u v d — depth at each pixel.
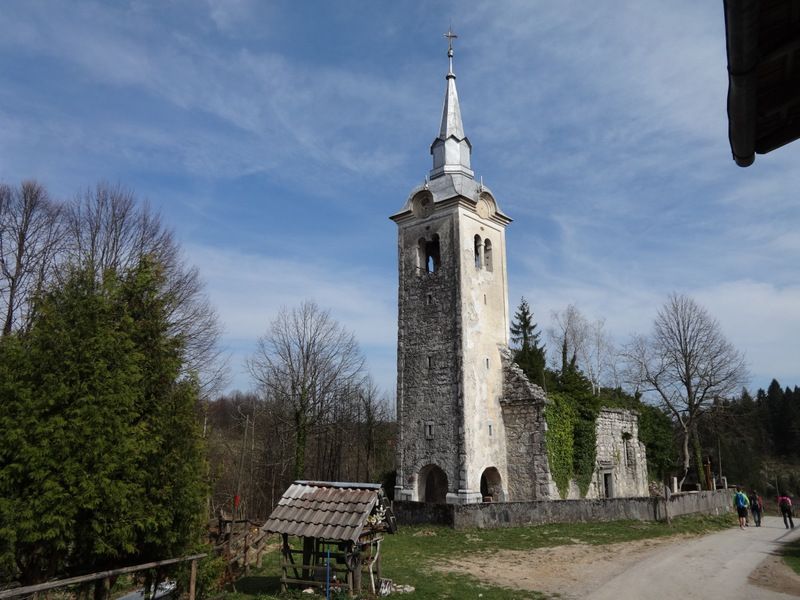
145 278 14.09
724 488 42.50
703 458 63.50
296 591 15.70
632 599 15.55
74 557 12.55
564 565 20.23
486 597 15.79
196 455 14.01
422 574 18.62
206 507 14.67
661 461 47.66
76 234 31.59
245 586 16.91
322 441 56.81
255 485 50.81
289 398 45.41
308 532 15.18
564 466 35.62
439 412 34.88
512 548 23.59
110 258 31.34
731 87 5.80
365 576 17.62
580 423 37.41
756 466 69.31
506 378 36.75
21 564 11.75
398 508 29.92
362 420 59.94
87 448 11.62
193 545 14.06
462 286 35.81
